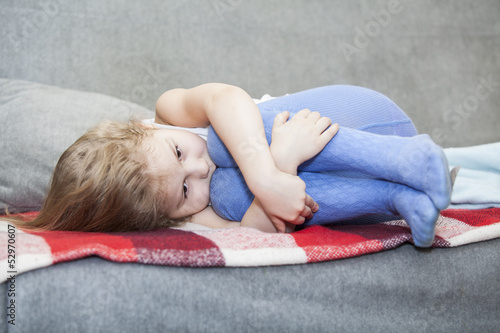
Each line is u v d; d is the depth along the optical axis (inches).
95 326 22.3
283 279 24.7
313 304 25.1
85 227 31.6
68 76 54.1
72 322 22.3
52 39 53.9
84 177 31.0
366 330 25.9
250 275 24.4
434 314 27.7
